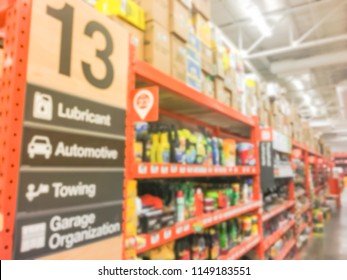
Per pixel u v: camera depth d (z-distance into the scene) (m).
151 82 1.56
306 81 10.58
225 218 2.28
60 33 0.96
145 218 1.50
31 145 0.84
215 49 2.40
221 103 2.37
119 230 1.15
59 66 0.95
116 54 1.20
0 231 0.77
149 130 1.77
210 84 2.32
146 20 1.65
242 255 2.78
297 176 5.95
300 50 8.07
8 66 0.84
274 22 6.39
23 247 0.81
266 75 10.05
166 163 1.62
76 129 0.99
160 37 1.68
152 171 1.48
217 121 3.13
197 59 2.10
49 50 0.92
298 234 5.32
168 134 1.76
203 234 2.22
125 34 1.27
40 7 0.90
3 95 0.84
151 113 1.26
